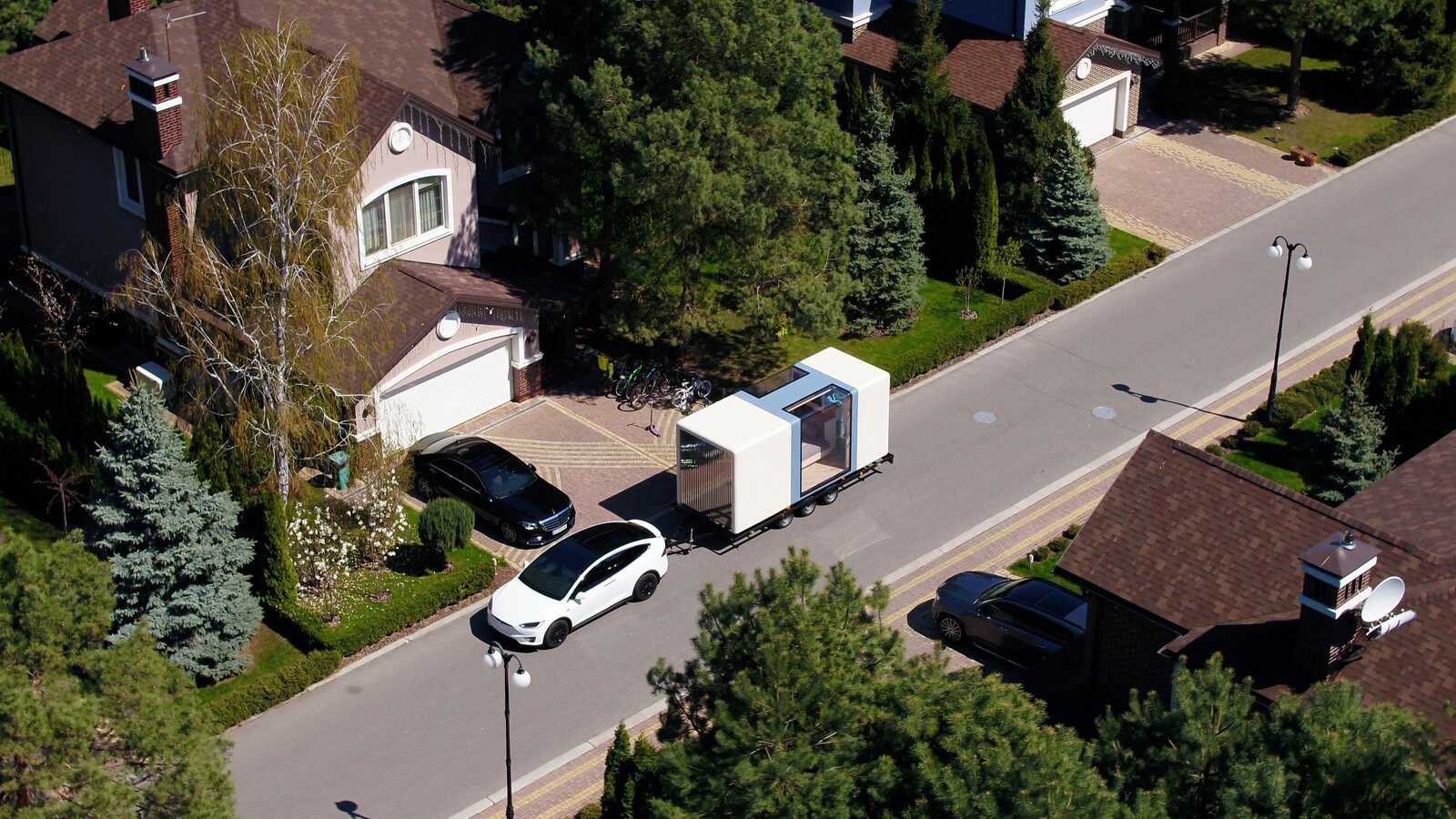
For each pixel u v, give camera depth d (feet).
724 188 146.51
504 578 135.95
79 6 179.63
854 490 147.54
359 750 119.65
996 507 145.07
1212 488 111.04
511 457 143.33
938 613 129.70
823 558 138.72
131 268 139.23
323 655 125.39
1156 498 112.27
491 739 120.67
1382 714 79.97
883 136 168.55
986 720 83.56
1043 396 160.97
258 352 128.77
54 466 139.33
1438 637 97.19
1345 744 77.87
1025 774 77.61
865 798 85.40
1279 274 180.45
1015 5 196.54
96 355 162.50
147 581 119.96
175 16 159.63
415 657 128.67
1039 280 176.55
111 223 157.48
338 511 139.23
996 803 77.61
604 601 131.03
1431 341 152.97
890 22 205.87
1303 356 166.09
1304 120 211.82
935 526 142.82
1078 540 112.47
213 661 123.03
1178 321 172.65
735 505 135.95
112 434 118.73
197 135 133.08
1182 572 108.37
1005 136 181.88
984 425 156.56
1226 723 82.23
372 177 149.07
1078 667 118.83
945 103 186.91
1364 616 96.07
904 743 84.94
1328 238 187.32
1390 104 213.87
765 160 147.23
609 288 158.61
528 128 159.74
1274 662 99.55
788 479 139.74
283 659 127.03
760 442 135.23
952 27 202.28
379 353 142.20
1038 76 179.01
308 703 124.06
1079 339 170.09
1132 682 112.68
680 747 87.92
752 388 143.64
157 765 91.56
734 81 148.56
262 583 129.29
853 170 155.84
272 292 129.80
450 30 165.68
